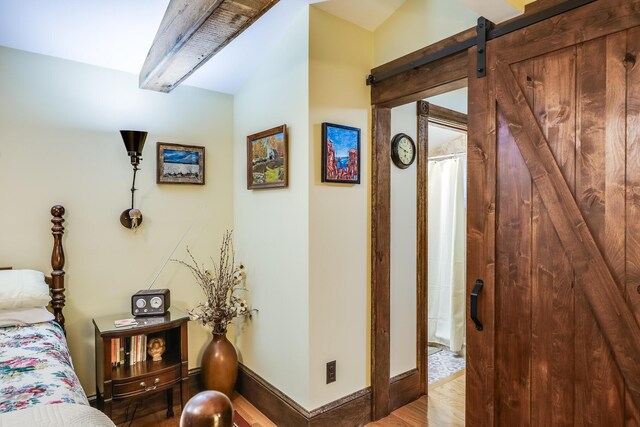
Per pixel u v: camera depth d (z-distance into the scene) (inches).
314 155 82.0
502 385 64.5
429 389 110.4
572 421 56.2
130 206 97.2
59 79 88.0
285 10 81.6
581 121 54.6
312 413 81.9
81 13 76.5
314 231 82.2
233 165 113.3
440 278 147.8
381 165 92.2
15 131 83.2
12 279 74.5
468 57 69.9
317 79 82.0
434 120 108.1
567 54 55.9
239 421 82.7
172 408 94.6
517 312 62.4
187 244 106.0
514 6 59.3
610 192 51.9
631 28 49.8
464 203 141.4
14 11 73.7
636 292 49.9
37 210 85.7
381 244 92.7
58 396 47.1
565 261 56.5
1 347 61.9
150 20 81.1
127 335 82.4
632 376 50.3
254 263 101.8
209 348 98.2
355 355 89.9
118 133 95.3
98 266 93.0
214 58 94.8
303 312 83.3
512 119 62.4
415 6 81.4
